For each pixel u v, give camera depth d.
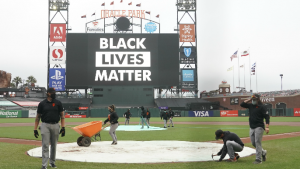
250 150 9.79
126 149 10.31
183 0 76.62
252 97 7.74
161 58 69.81
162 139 14.48
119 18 71.50
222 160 7.94
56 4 72.50
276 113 61.75
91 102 71.38
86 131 11.29
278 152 9.54
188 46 75.81
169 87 72.06
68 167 7.06
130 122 38.22
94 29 72.50
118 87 71.62
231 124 31.45
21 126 29.41
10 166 7.11
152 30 72.44
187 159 8.13
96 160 8.07
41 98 86.06
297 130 21.02
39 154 9.15
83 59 69.06
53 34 72.06
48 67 71.12
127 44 69.69
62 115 7.26
